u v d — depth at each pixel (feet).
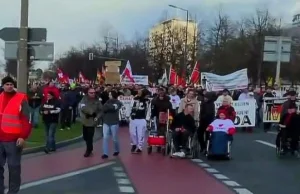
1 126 27.81
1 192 28.40
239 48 217.15
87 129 49.49
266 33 211.20
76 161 46.16
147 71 271.90
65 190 32.50
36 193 31.32
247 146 61.41
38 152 51.85
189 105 51.57
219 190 33.42
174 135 50.24
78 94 89.81
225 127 49.49
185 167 43.91
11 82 28.14
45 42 48.80
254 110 83.10
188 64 215.10
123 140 65.92
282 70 215.10
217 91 90.12
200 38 220.02
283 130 52.03
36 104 74.64
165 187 34.14
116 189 33.09
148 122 57.00
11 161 27.94
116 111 49.80
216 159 49.47
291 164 46.83
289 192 33.17
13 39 49.19
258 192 32.99
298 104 73.46
